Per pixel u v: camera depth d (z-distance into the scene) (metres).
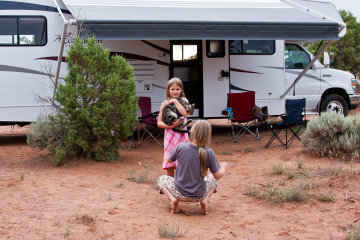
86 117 6.70
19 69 9.01
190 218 4.45
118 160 7.20
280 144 8.85
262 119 9.04
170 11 8.40
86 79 7.01
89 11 7.93
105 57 7.12
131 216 4.37
